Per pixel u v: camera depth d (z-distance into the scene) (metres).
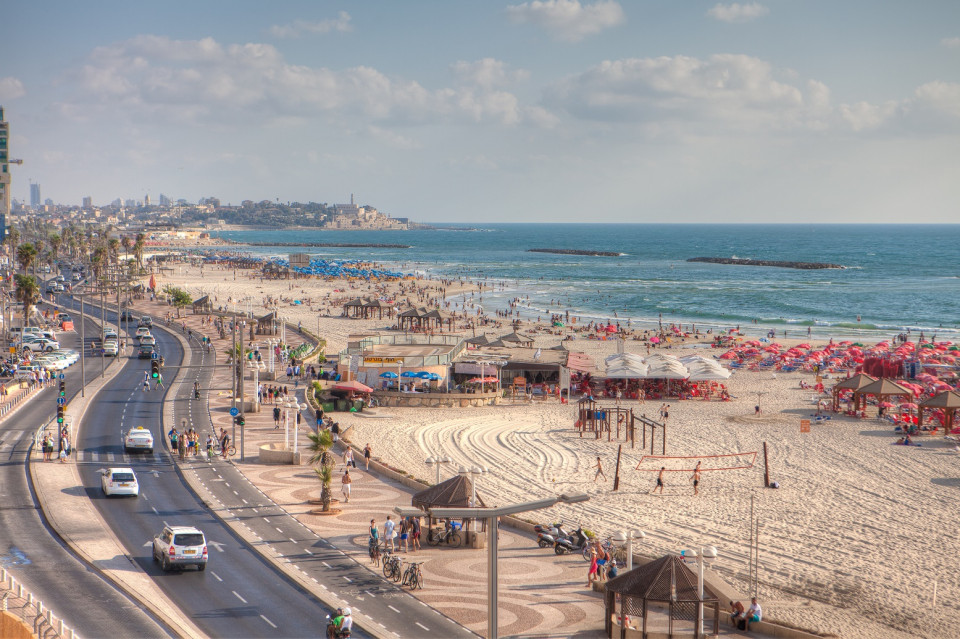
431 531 47.41
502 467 67.12
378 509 53.81
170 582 40.19
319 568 42.91
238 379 101.81
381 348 103.75
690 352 132.62
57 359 109.31
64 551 44.06
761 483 62.72
